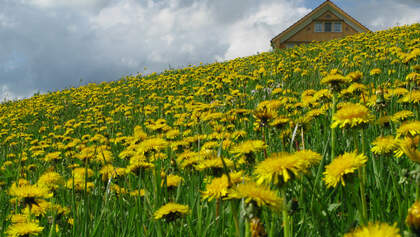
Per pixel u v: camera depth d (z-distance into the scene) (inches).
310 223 75.3
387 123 105.3
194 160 103.8
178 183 102.3
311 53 651.5
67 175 168.1
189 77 599.2
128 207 98.8
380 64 358.3
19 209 118.5
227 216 83.1
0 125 547.2
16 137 365.1
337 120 80.7
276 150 121.2
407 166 97.0
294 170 55.1
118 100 582.9
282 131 111.5
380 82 258.4
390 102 154.2
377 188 88.7
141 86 662.5
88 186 118.4
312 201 69.0
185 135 210.4
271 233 54.1
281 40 2060.8
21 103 856.9
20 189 91.0
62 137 312.7
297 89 292.8
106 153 161.5
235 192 53.4
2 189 150.3
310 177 68.2
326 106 141.4
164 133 183.3
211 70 633.0
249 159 87.4
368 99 137.5
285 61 554.9
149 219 87.9
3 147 326.3
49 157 191.6
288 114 173.0
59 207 104.6
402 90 151.0
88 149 173.8
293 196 79.0
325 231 67.3
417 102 116.6
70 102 678.5
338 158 62.7
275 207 49.9
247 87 396.2
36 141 298.7
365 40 631.2
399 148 79.7
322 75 312.2
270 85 352.5
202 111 213.8
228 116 184.5
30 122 544.7
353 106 80.3
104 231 88.0
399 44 480.4
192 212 87.9
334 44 668.7
